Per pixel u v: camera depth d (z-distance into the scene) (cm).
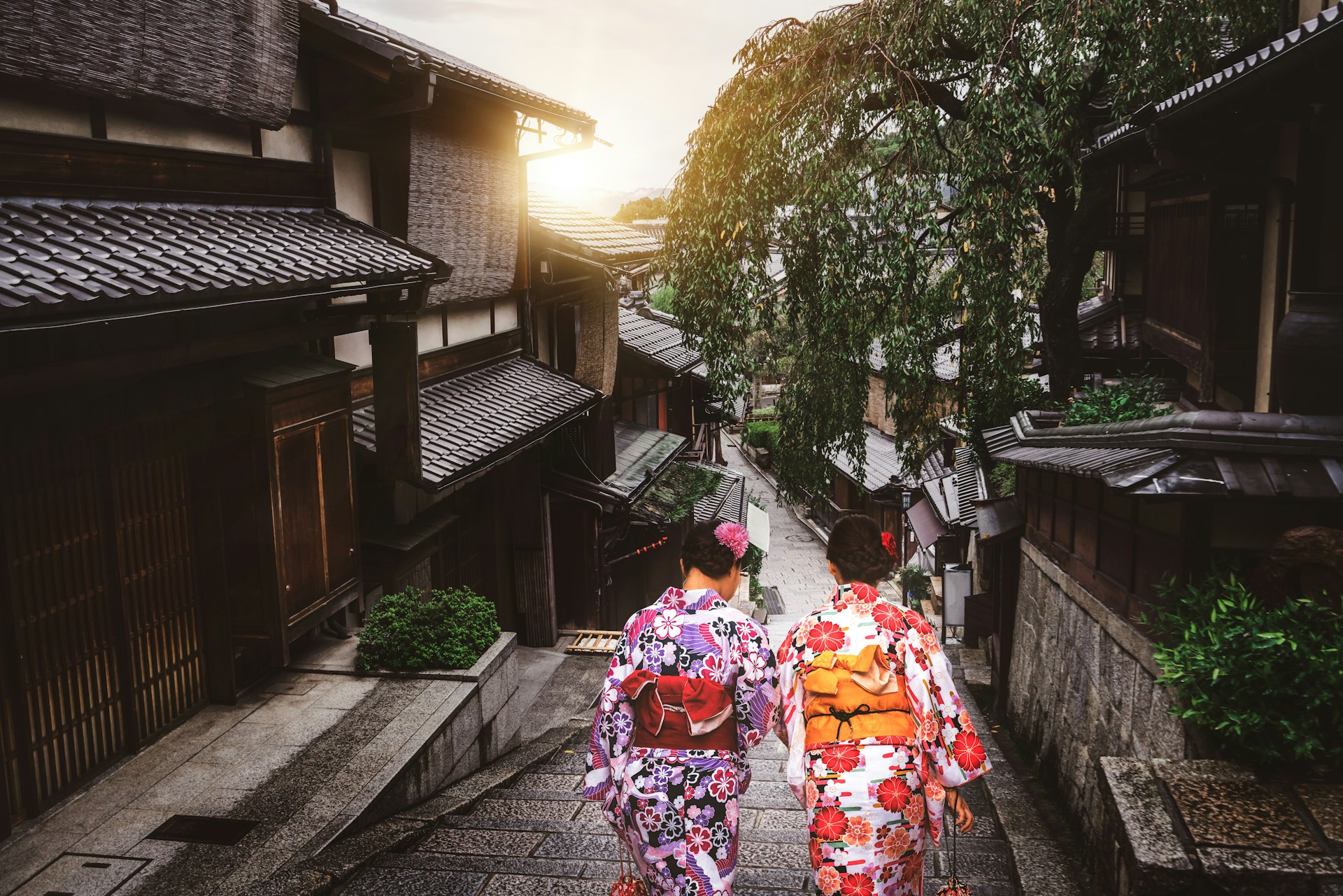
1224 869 323
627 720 339
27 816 502
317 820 502
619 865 460
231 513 639
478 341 1185
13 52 477
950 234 998
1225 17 966
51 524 523
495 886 438
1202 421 516
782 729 343
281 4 692
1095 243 1109
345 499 736
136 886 439
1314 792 370
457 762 668
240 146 711
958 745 318
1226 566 528
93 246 476
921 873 326
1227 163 751
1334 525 518
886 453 2997
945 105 1024
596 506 1355
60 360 462
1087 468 573
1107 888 379
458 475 856
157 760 579
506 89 990
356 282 656
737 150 1037
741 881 459
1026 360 1030
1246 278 938
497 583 1251
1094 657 683
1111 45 888
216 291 492
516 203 1227
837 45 987
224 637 654
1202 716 401
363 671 718
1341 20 441
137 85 561
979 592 1531
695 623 337
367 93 836
